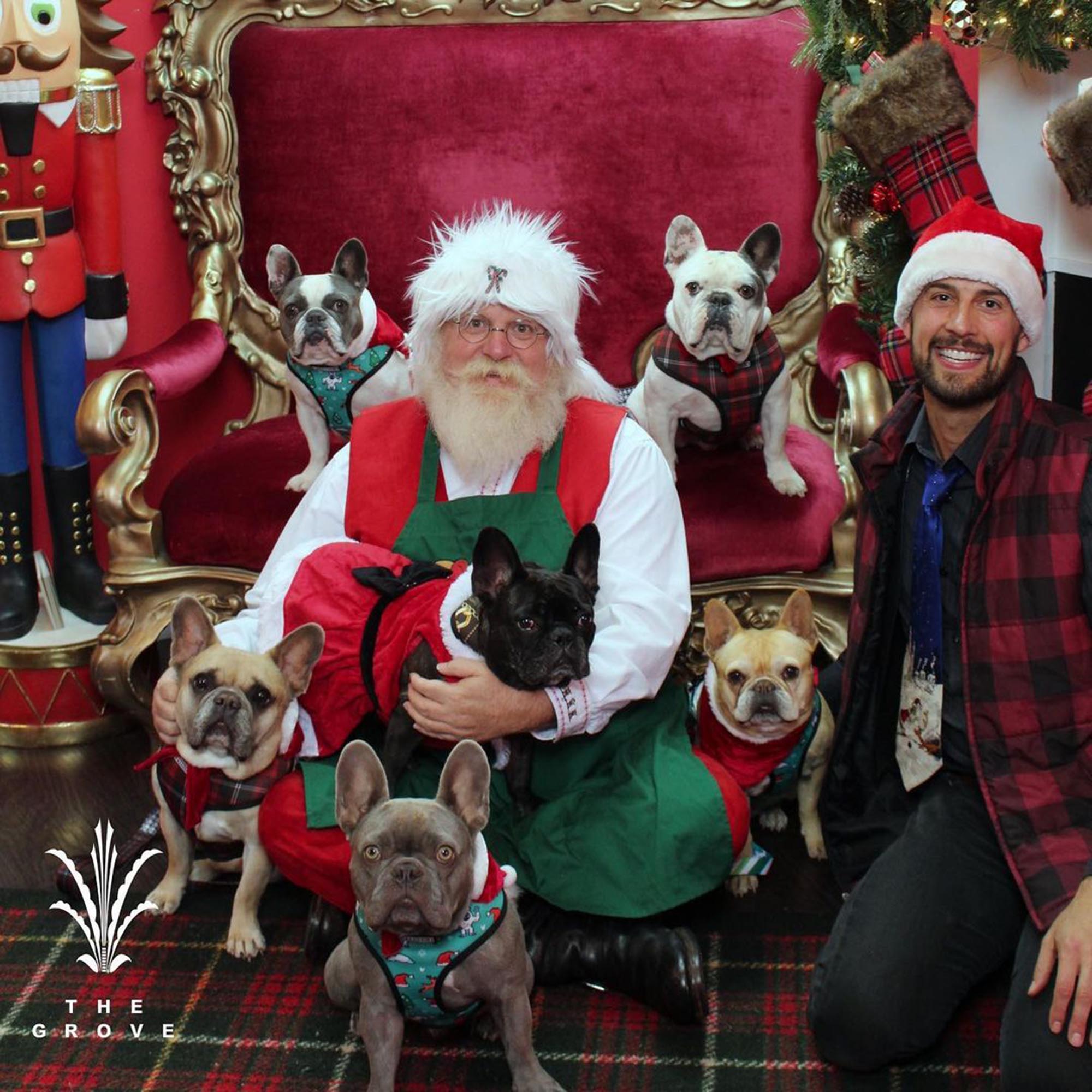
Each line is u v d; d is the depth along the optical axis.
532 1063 2.79
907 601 3.14
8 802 4.14
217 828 3.26
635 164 4.63
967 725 2.93
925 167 3.59
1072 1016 2.56
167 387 4.20
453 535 3.34
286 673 3.18
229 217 4.76
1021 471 2.91
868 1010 2.81
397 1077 2.93
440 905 2.53
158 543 4.12
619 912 3.10
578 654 2.97
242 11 4.73
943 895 2.92
